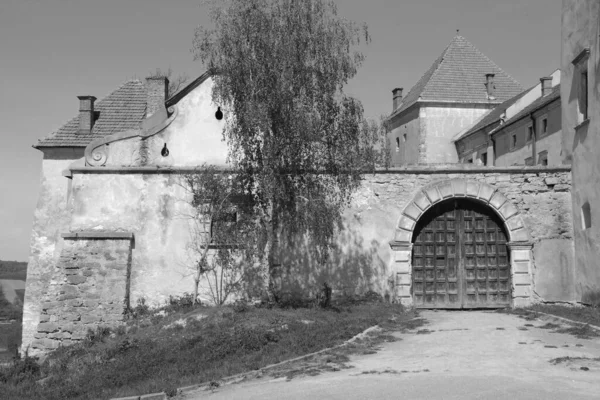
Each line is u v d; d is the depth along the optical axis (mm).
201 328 15875
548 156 30406
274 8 16703
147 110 29016
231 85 16672
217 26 16672
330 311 17562
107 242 18922
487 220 19922
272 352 13656
